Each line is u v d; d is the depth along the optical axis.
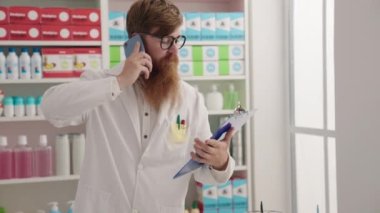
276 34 3.18
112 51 2.89
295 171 3.16
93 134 1.65
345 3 2.19
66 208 3.09
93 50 2.83
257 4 3.14
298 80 3.12
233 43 3.09
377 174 1.99
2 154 2.70
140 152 1.66
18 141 2.79
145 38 1.55
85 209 1.61
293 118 3.18
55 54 2.78
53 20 2.76
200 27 3.04
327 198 2.81
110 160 1.63
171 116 1.69
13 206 2.99
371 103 2.02
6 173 2.70
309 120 3.01
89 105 1.45
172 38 1.55
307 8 3.00
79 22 2.80
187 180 1.72
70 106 1.45
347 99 2.19
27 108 2.78
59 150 2.81
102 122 1.66
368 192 2.05
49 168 2.80
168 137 1.68
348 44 2.18
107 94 1.45
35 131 3.02
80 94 1.44
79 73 2.81
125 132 1.66
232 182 3.08
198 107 1.77
